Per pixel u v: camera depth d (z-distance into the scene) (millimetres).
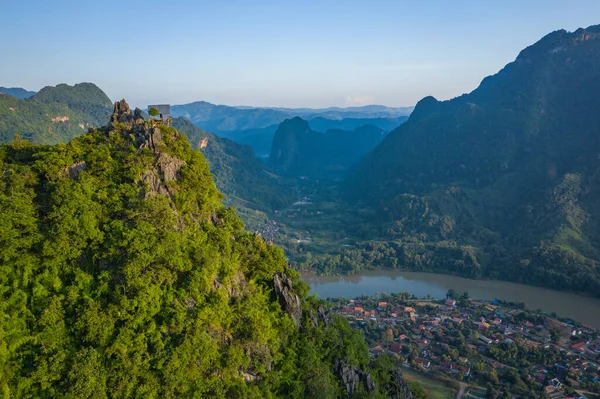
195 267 47000
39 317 38781
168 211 48281
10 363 35688
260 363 46719
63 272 42812
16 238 41500
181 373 40156
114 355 39156
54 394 35438
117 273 43031
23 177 46969
